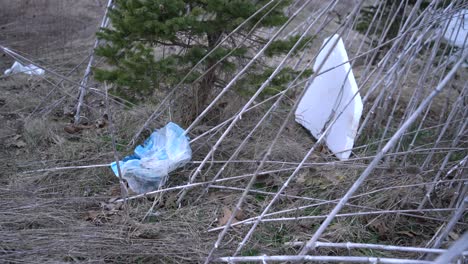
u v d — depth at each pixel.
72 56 6.48
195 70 3.90
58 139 4.20
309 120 4.68
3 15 8.14
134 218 3.23
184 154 3.59
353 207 3.37
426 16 4.34
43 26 7.75
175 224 3.19
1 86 5.35
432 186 3.31
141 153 3.72
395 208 3.39
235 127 4.29
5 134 4.29
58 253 2.85
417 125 4.80
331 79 4.43
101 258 2.84
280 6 3.85
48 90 5.21
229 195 3.51
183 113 4.34
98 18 8.36
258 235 3.13
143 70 3.68
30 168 3.80
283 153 4.03
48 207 3.29
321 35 6.99
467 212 3.32
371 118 4.55
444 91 5.65
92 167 3.70
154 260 2.88
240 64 4.08
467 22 5.50
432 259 2.77
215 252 2.91
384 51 5.64
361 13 5.64
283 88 3.90
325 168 3.79
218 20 3.79
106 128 4.41
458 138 3.58
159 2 3.61
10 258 2.78
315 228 3.24
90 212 3.28
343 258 2.44
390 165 3.77
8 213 3.17
